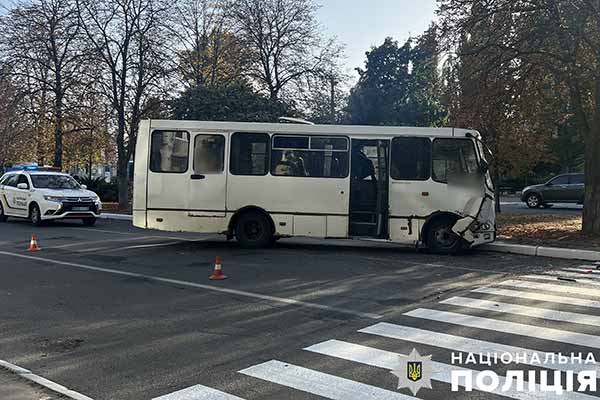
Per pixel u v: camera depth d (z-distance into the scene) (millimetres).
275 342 6234
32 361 5660
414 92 41938
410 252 13703
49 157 35688
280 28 28375
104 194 31922
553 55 15117
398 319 7176
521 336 6422
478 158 13297
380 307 7844
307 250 13906
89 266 11312
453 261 12273
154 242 15281
